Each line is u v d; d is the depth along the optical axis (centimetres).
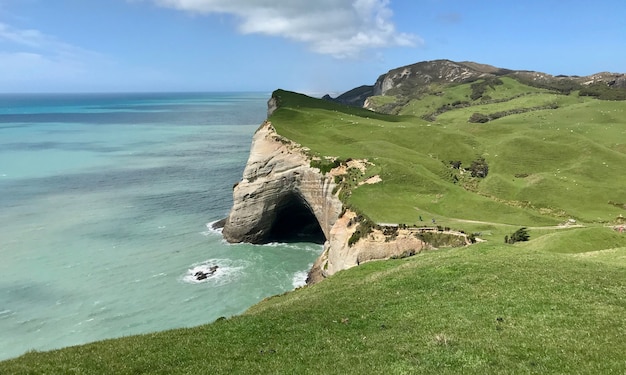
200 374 1770
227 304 5634
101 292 5744
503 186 8481
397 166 7650
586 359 1614
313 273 6681
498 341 1853
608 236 4500
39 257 6738
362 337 2119
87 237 7688
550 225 6344
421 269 3269
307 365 1830
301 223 9156
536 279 2627
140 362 1886
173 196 10500
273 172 8244
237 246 7869
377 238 5891
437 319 2230
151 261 6856
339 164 7769
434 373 1627
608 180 8581
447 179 8531
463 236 5497
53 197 10088
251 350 2036
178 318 5209
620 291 2333
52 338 4688
